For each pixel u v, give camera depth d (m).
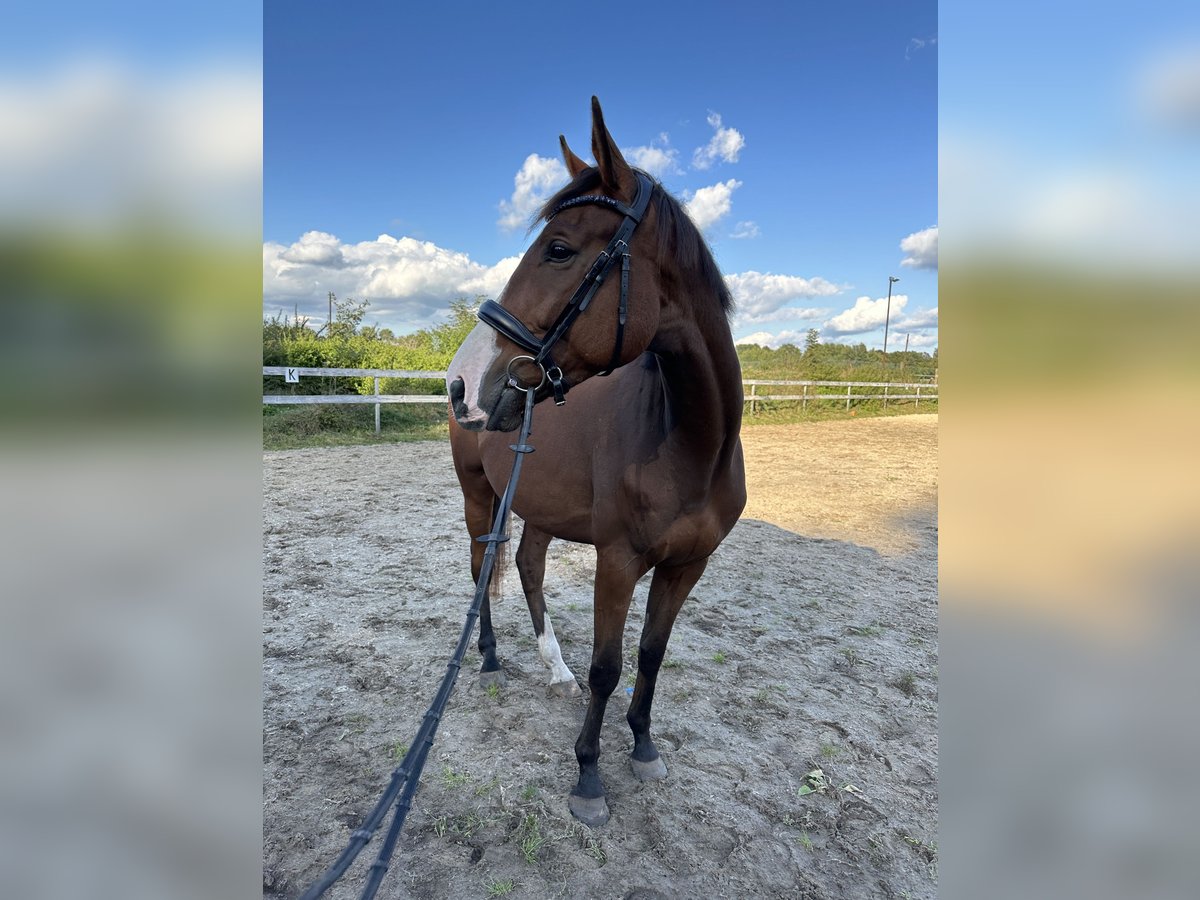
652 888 1.92
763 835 2.16
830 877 2.00
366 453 9.26
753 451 11.52
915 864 2.07
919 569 5.19
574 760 2.49
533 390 1.72
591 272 1.71
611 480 2.08
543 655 3.06
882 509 7.25
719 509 2.12
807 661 3.42
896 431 15.18
